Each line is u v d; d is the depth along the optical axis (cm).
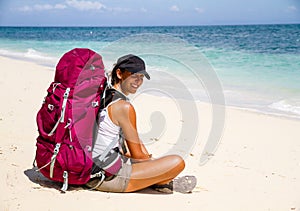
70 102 305
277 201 329
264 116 658
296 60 1295
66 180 315
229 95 819
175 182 344
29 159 390
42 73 1005
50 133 310
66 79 311
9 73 975
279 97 798
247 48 1730
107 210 293
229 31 2642
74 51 323
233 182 370
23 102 646
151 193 333
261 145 498
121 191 326
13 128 491
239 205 317
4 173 352
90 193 321
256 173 398
